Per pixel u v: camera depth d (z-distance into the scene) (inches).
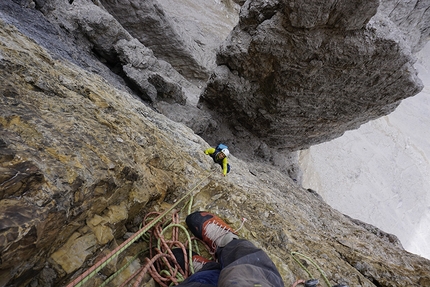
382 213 1032.2
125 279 71.4
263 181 280.8
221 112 412.2
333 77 273.6
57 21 281.1
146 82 323.3
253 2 253.6
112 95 173.3
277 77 295.0
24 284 52.2
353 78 271.3
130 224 88.7
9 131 60.3
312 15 213.6
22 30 192.7
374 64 248.5
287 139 436.5
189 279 67.3
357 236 235.8
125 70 318.0
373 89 286.4
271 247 115.5
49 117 77.0
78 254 61.2
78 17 297.9
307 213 241.1
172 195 115.8
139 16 450.9
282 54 262.8
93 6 323.9
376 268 142.9
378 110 341.7
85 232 65.1
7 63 86.6
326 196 973.8
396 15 380.5
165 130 187.2
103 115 106.3
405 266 165.2
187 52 538.9
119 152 86.1
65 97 100.1
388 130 1085.1
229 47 298.4
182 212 109.7
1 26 129.4
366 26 223.8
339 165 1018.7
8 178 49.9
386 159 1067.9
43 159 59.4
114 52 332.2
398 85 274.7
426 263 179.5
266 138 441.7
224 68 331.0
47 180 55.5
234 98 360.5
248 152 435.5
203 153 189.9
